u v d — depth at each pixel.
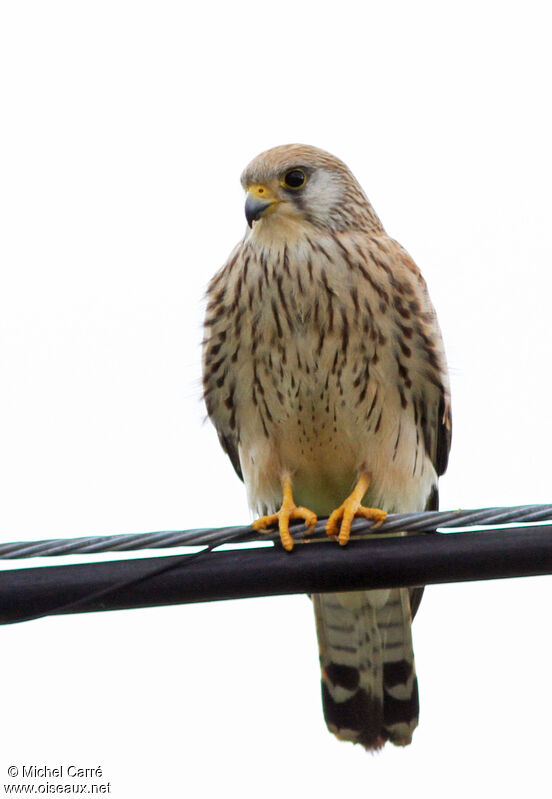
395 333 10.88
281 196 10.90
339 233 10.98
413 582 8.52
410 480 11.43
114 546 8.31
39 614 8.37
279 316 10.80
